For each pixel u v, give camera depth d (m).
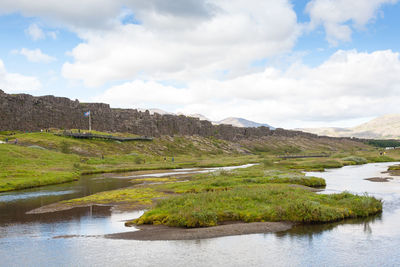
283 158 184.00
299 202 34.53
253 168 98.94
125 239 28.12
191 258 23.83
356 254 24.14
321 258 23.53
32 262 23.14
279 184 56.91
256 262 22.98
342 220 33.25
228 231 29.69
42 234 29.94
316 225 31.53
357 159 144.00
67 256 24.27
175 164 133.00
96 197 50.06
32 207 43.47
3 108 180.50
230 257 23.94
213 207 35.50
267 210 34.22
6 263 22.97
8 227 32.56
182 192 53.44
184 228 31.19
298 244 26.38
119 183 71.69
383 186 58.62
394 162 147.25
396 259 23.11
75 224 33.50
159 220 33.16
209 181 63.38
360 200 37.19
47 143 146.12
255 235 28.70
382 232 29.20
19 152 109.75
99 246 26.44
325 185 60.88
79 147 152.00
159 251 25.22
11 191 60.12
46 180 71.75
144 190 57.06
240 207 36.00
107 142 183.62
